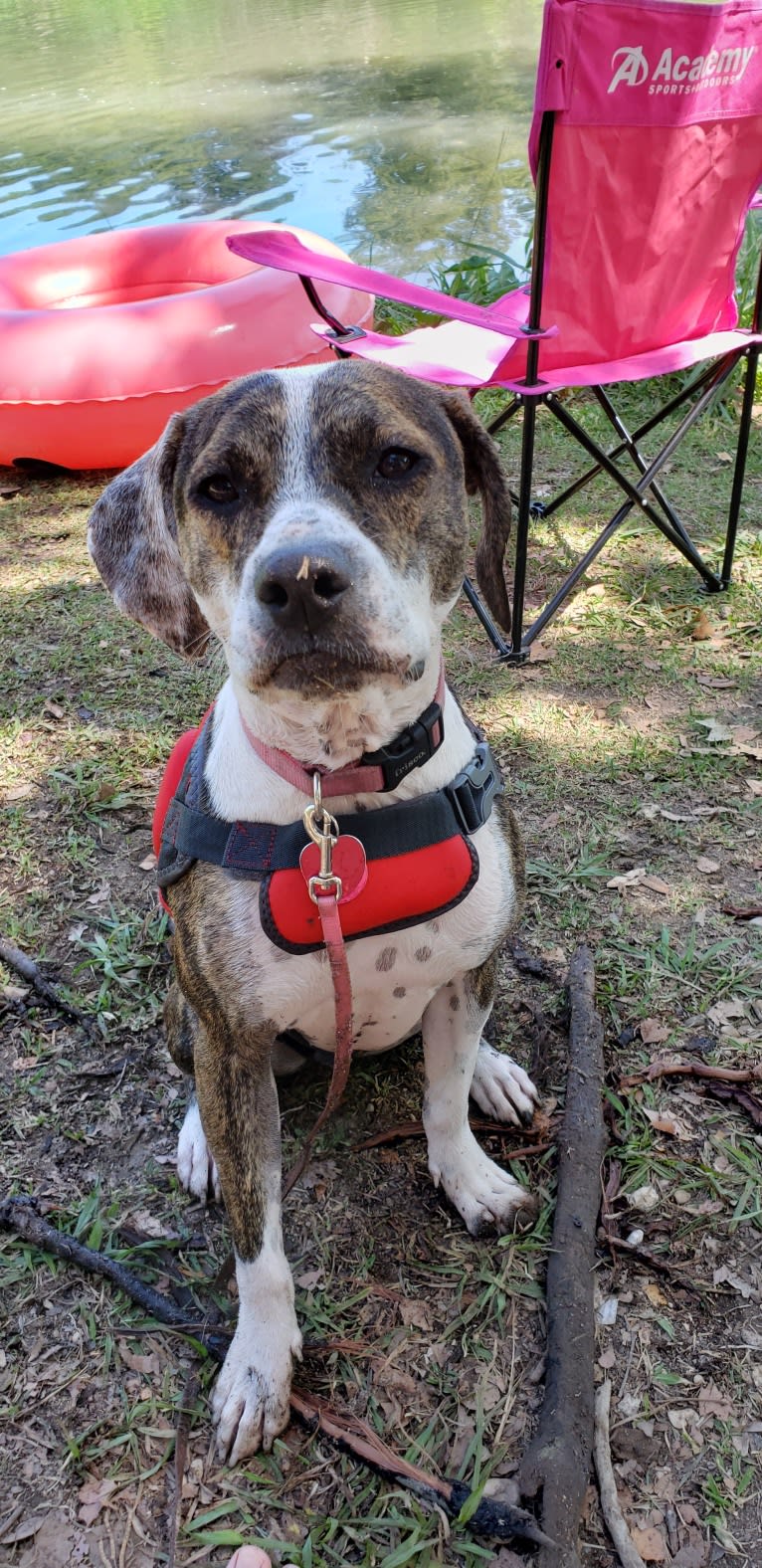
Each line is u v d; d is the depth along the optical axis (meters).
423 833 0.54
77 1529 0.52
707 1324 0.59
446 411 0.61
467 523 0.58
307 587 0.45
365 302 1.70
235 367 1.55
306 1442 0.55
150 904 0.88
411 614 0.50
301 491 0.50
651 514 1.19
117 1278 0.61
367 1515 0.52
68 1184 0.68
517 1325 0.59
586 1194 0.64
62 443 1.57
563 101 0.89
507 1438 0.54
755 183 1.05
